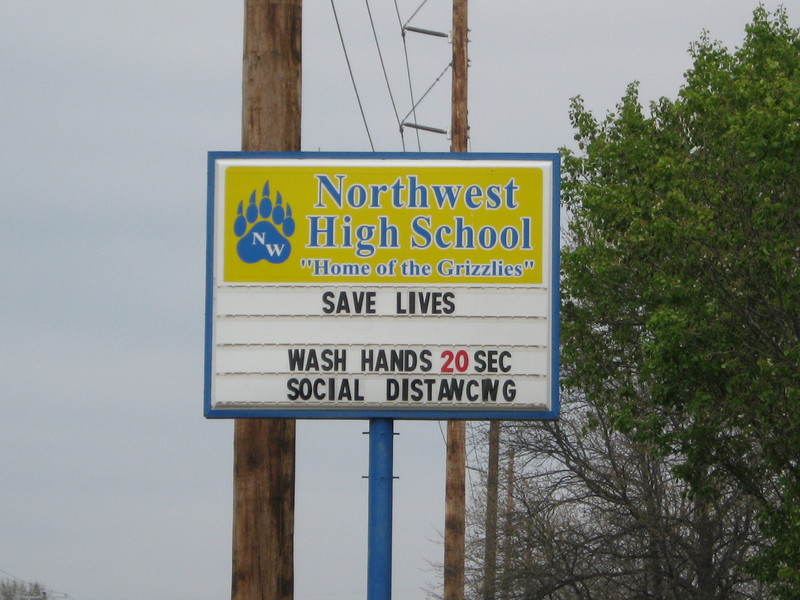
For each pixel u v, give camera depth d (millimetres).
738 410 17438
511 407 11898
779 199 16984
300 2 12242
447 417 11898
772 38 21203
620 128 21578
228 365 11898
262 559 11500
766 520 18234
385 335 11969
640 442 21344
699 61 21281
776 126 16203
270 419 11844
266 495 11641
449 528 23469
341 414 11891
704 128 18672
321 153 12109
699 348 17422
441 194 12109
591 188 20203
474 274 12047
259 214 12062
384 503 11859
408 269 12047
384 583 11812
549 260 12047
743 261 16969
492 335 11984
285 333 11945
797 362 16500
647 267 19078
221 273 12000
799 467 17422
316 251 12047
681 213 17188
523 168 12133
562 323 21344
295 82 12188
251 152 12062
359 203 12094
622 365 21250
